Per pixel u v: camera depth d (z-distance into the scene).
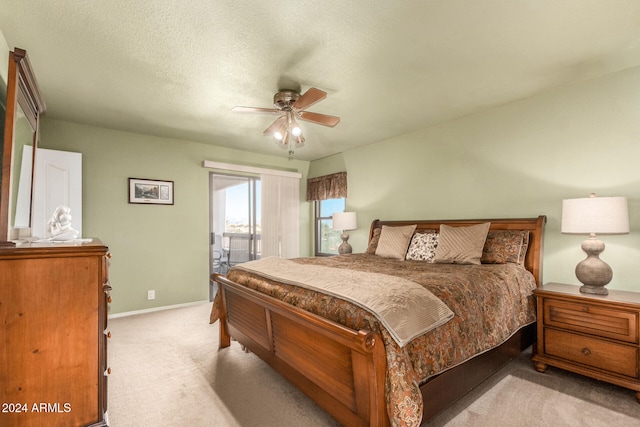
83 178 3.63
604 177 2.52
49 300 1.43
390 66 2.32
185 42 1.99
